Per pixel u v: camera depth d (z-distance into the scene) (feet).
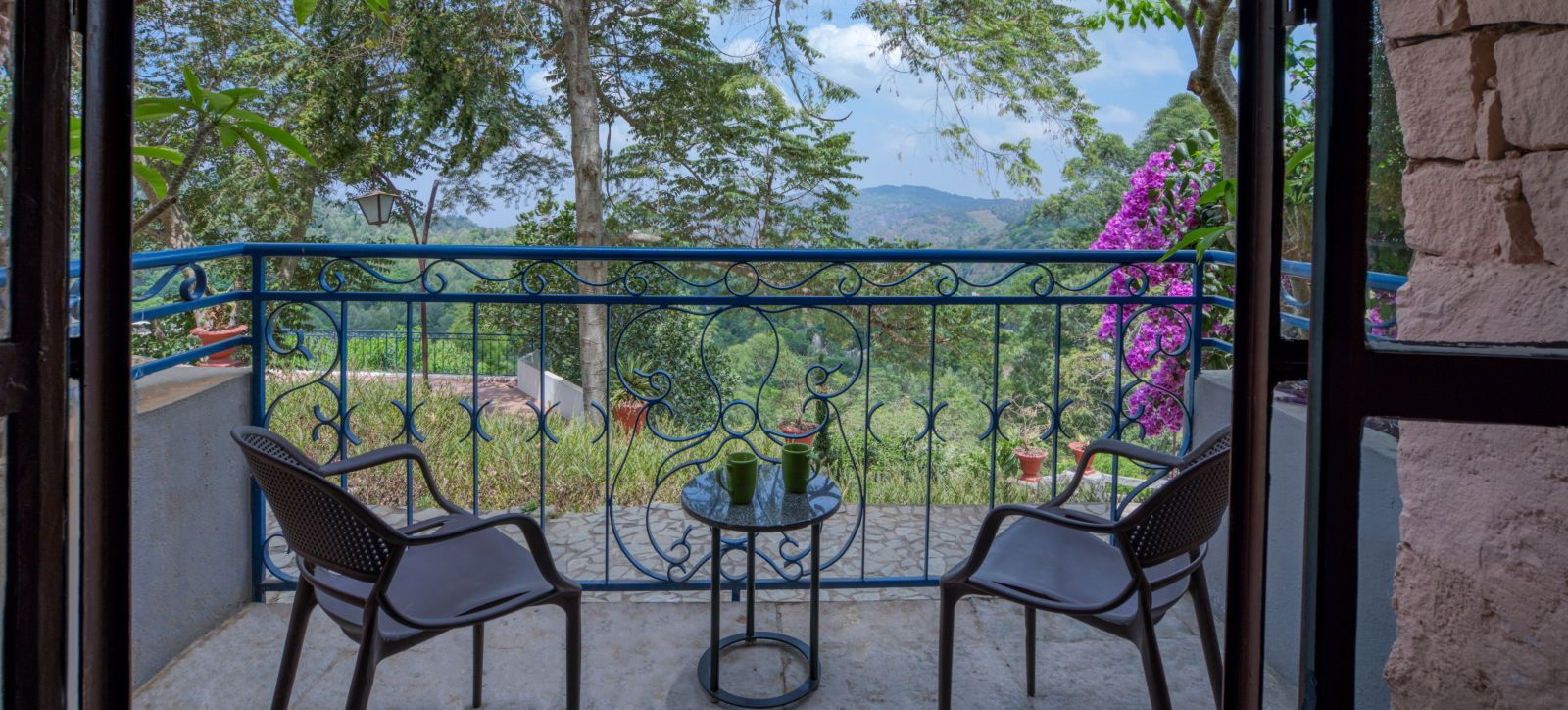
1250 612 2.54
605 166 47.26
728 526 6.32
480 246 7.94
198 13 40.83
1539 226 2.31
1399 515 2.37
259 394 8.19
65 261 2.54
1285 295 2.44
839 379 39.29
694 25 43.98
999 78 39.04
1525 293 2.34
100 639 2.61
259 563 8.27
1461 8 2.36
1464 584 2.38
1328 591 2.38
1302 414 2.44
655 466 16.19
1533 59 2.32
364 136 43.24
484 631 7.40
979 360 46.32
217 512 7.72
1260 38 2.44
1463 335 2.40
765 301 8.23
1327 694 2.41
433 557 5.98
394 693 6.91
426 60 39.86
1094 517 6.07
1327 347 2.33
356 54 40.60
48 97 2.50
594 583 8.61
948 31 37.96
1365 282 2.32
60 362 2.53
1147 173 11.46
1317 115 2.32
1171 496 4.87
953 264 8.22
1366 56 2.28
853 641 7.80
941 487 15.99
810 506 6.71
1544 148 2.35
